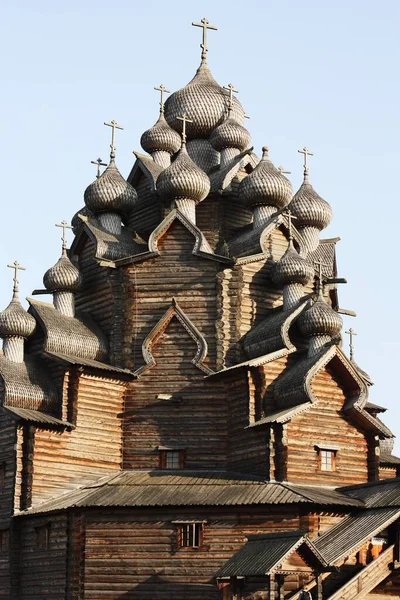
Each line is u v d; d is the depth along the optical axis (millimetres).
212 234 82938
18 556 71438
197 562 65750
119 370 75562
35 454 71562
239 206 84625
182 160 81688
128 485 70188
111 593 66625
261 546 58125
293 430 68812
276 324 73375
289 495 64875
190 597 65312
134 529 67312
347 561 62438
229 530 65750
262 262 78375
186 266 78000
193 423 74438
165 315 76562
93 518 68062
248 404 70750
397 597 61031
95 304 81000
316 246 89062
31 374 75125
